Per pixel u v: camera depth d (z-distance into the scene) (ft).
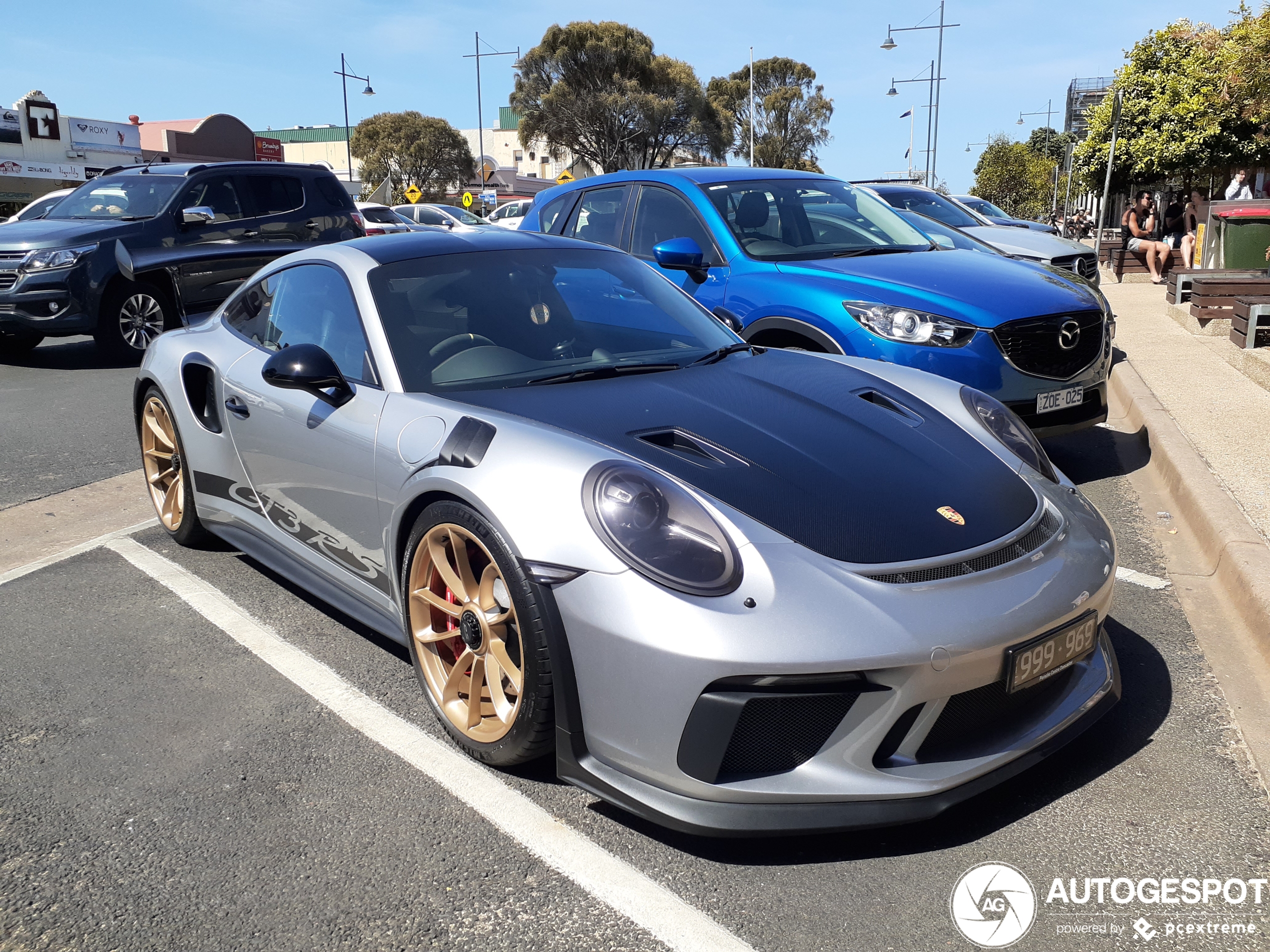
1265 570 11.33
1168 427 18.25
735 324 12.08
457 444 8.12
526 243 11.59
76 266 28.40
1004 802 7.67
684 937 6.26
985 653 6.84
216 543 13.82
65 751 8.55
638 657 6.68
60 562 13.23
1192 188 88.74
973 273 15.62
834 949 6.13
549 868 6.93
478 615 7.88
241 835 7.35
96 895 6.73
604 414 8.49
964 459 8.64
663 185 18.51
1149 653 10.27
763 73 258.98
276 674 9.98
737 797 6.65
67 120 104.47
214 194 30.73
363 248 10.98
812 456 8.09
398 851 7.14
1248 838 7.19
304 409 9.97
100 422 21.72
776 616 6.56
